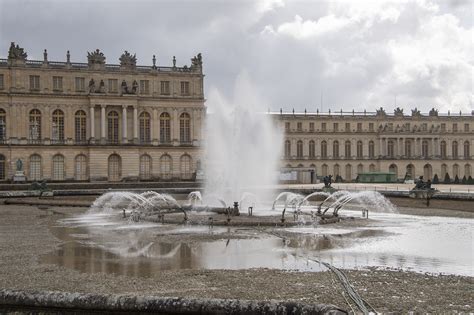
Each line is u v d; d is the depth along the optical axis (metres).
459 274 26.78
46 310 14.49
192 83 130.50
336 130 185.50
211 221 48.16
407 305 20.36
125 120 124.44
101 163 122.69
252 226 47.34
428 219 55.78
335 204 71.12
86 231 44.62
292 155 182.38
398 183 160.25
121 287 23.42
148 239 39.44
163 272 26.92
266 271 27.03
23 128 119.25
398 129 187.00
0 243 37.53
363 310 19.52
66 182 118.31
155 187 111.25
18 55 119.06
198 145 130.00
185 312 13.79
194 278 25.33
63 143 121.62
